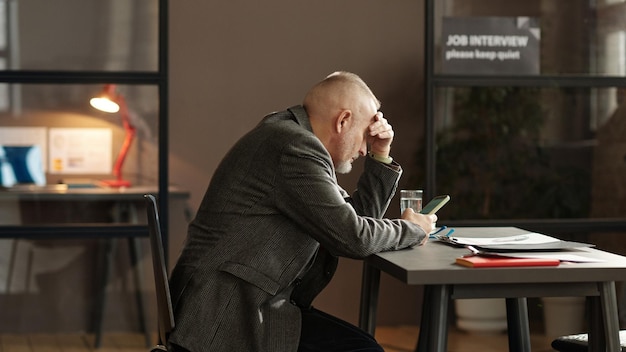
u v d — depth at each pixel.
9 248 5.06
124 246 5.12
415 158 6.06
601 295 2.45
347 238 2.61
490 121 5.09
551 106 5.13
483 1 5.06
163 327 2.59
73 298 5.11
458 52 5.05
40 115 5.02
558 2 5.11
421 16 6.07
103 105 5.05
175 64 5.94
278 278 2.66
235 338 2.61
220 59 5.96
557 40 5.12
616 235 5.20
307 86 6.02
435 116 5.05
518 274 2.36
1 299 5.07
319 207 2.63
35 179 5.04
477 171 5.10
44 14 4.99
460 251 2.74
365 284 3.28
